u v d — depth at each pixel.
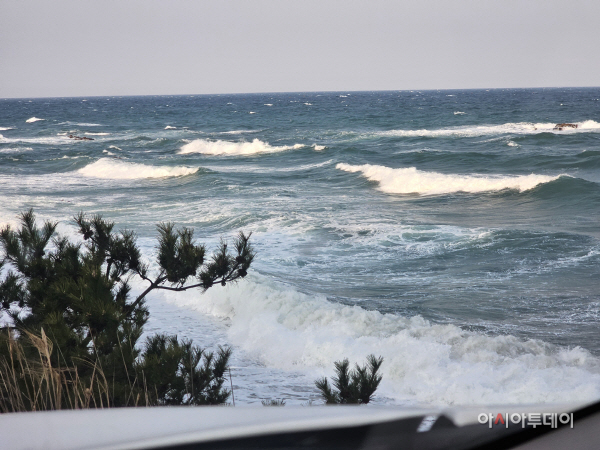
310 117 106.94
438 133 66.00
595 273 13.56
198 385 5.12
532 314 10.88
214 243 16.94
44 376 4.03
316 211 22.44
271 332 9.33
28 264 5.98
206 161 45.50
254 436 1.04
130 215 22.03
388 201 25.80
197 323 10.40
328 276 13.84
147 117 121.25
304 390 7.41
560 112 98.19
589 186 25.62
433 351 8.33
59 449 1.13
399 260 15.24
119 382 4.73
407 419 1.05
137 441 1.12
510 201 25.25
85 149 55.31
